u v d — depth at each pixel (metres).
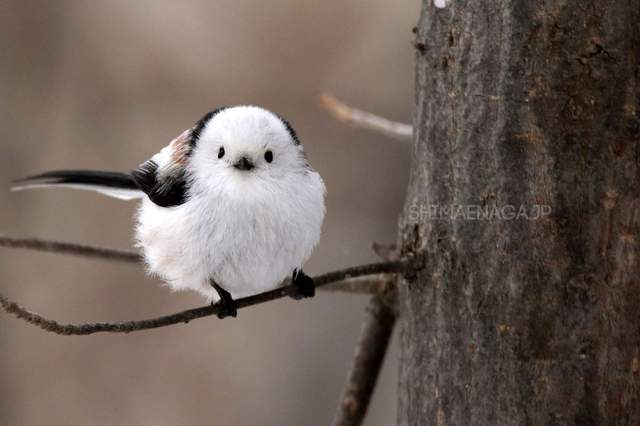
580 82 3.27
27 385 3.58
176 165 3.33
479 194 3.28
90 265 3.62
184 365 3.63
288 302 3.76
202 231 3.32
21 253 3.59
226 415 3.59
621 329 3.27
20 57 3.78
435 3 3.29
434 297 3.29
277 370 3.66
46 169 3.73
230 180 3.32
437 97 3.29
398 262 3.30
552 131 3.27
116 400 3.59
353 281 3.35
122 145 3.81
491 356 3.28
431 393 3.29
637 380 3.27
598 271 3.27
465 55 3.28
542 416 3.27
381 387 3.58
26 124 3.73
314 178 3.33
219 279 3.32
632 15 3.27
